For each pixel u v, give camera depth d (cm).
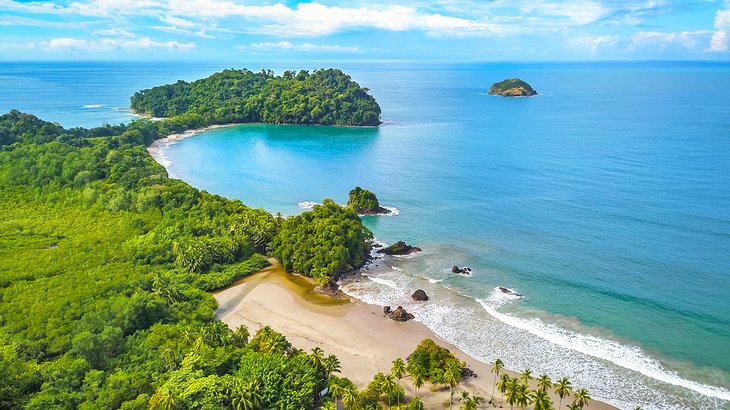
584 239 15050
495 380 9056
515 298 11962
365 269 13788
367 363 9638
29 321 9925
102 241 14150
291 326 10950
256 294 12338
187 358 8450
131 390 7919
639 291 11988
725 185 19575
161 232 14625
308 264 13138
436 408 8275
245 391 7619
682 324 10638
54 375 8206
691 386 8812
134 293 11000
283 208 19188
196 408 7375
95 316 9906
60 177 18812
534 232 15788
